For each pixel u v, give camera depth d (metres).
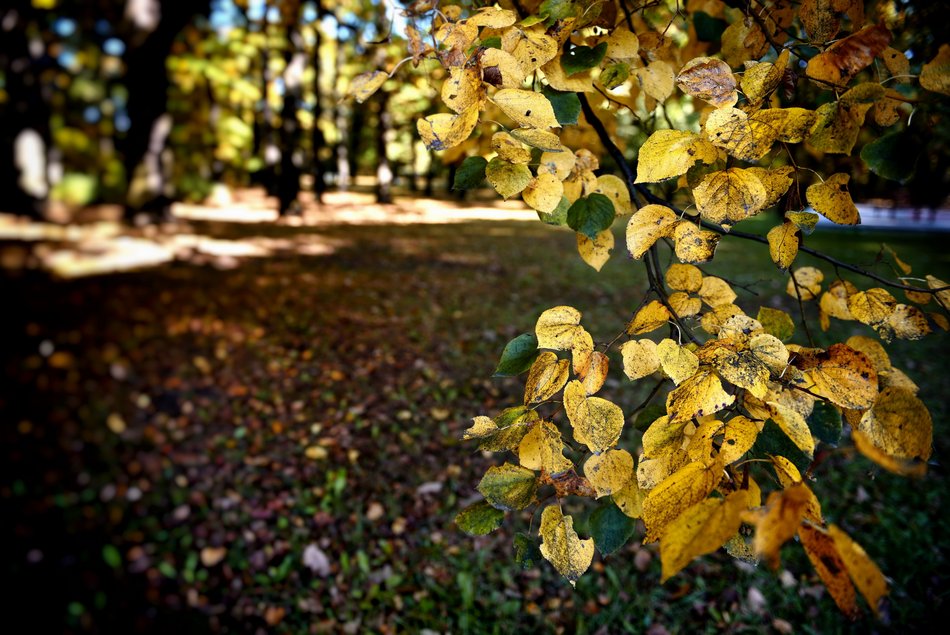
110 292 8.56
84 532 3.95
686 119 1.32
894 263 0.95
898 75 0.76
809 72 0.72
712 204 0.73
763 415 0.75
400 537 3.69
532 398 0.81
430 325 7.34
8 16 15.23
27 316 7.38
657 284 0.91
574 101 0.88
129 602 3.40
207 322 7.46
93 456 4.73
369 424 5.01
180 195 20.30
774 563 0.50
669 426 0.78
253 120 22.84
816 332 6.48
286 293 8.77
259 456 4.65
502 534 3.66
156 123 14.33
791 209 0.77
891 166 0.80
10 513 4.10
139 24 12.89
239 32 14.48
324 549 3.63
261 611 3.24
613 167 1.38
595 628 2.96
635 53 0.92
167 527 3.96
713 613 2.98
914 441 0.72
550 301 8.35
